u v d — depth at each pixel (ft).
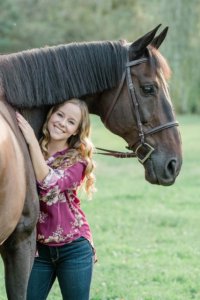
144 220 37.14
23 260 13.87
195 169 64.23
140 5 137.90
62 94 14.76
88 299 15.24
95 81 15.02
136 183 54.19
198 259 28.50
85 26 143.23
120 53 15.15
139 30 136.36
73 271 14.99
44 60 14.71
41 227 14.90
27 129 14.07
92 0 146.61
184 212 40.29
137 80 15.10
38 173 14.10
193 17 133.90
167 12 132.67
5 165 13.08
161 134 15.20
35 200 13.91
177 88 139.64
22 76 14.47
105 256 28.45
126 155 15.90
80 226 15.14
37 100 14.57
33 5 143.84
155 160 15.25
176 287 23.89
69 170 14.76
